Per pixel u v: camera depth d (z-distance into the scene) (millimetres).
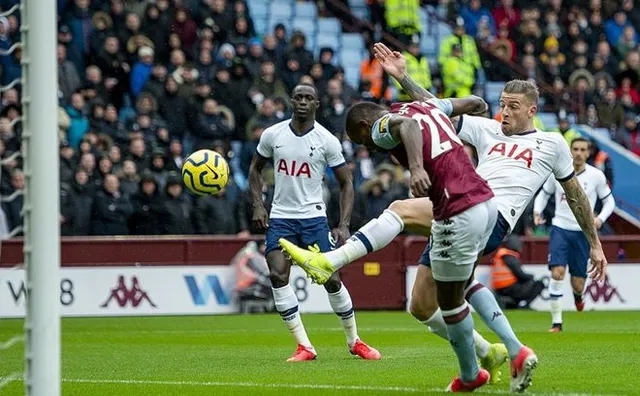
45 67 11070
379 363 18953
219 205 36656
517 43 50031
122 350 22828
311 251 13695
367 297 37219
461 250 13125
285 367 18469
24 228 11164
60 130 37188
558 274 28109
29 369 10992
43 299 10992
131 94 40844
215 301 35969
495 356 15078
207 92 39531
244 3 44156
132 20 41531
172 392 14820
